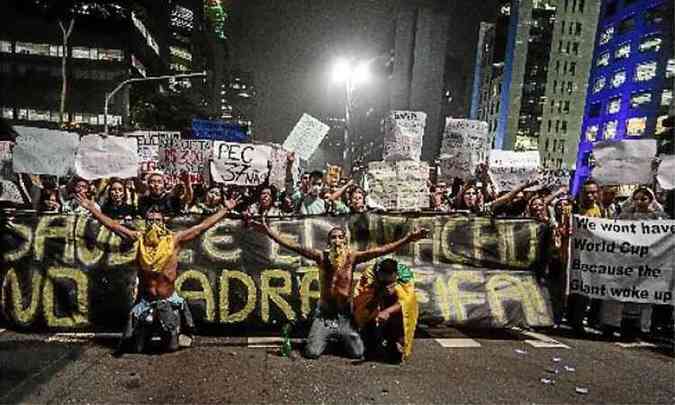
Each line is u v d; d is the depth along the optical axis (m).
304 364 5.18
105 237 6.20
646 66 53.91
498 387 4.80
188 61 84.06
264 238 6.36
